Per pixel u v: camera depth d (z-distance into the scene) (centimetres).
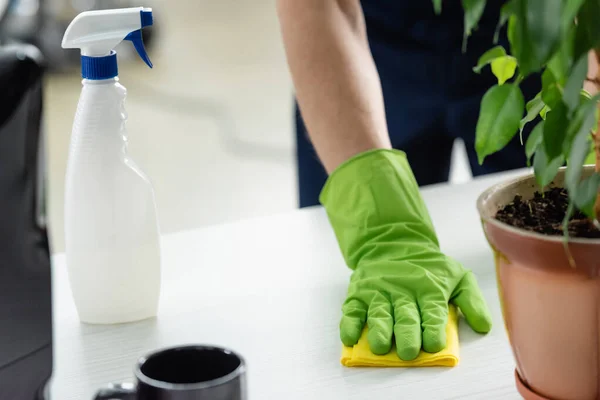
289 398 84
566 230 68
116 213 99
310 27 123
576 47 67
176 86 461
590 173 80
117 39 97
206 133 400
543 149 71
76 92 450
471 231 124
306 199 173
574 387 76
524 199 85
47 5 468
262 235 128
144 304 103
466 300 99
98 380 90
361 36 130
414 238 109
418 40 165
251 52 513
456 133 171
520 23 64
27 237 72
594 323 74
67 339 99
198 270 117
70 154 100
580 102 73
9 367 73
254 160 372
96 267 100
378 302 97
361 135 116
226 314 103
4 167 70
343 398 84
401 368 90
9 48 72
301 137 169
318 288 109
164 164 368
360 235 109
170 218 318
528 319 76
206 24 570
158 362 67
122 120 100
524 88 159
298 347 95
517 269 76
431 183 180
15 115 70
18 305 73
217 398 62
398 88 171
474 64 164
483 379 87
